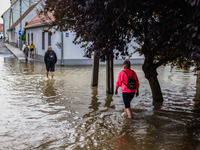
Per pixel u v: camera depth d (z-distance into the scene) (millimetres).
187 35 3803
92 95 10047
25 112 7543
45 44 23938
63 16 8594
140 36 6645
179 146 5219
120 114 7480
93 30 5457
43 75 15469
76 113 7527
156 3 5031
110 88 10352
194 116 7387
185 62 9227
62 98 9438
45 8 8820
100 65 22656
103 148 5066
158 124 6609
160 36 5477
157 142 5414
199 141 5504
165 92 10852
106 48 6348
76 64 21953
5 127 6234
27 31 34781
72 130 6098
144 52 8508
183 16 4469
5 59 26453
